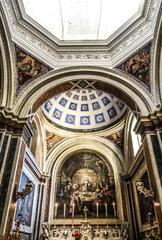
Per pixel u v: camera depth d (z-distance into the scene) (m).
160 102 8.23
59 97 13.83
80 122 14.79
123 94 9.34
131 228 10.90
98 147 14.05
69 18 10.59
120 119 13.80
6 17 7.68
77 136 14.34
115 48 9.91
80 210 11.98
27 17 8.80
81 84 9.95
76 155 14.11
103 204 12.16
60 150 13.93
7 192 6.52
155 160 7.02
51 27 10.05
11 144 7.51
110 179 12.98
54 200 12.35
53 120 14.04
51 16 10.18
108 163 13.59
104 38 10.20
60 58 10.07
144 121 7.90
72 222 11.37
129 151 13.08
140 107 8.41
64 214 11.78
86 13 10.62
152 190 6.88
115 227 11.14
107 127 14.30
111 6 10.21
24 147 8.04
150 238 7.70
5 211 6.18
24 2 8.86
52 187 12.62
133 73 9.29
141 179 10.30
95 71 9.70
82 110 14.75
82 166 13.65
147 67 8.86
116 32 9.67
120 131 13.88
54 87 9.45
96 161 13.80
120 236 10.76
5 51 8.20
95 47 10.14
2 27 7.67
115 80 9.48
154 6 8.14
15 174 6.93
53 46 9.97
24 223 9.60
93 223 11.37
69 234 10.91
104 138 14.22
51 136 14.01
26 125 8.03
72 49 10.11
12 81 8.48
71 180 13.15
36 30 9.25
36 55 9.22
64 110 14.48
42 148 13.30
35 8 9.45
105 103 14.33
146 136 7.62
